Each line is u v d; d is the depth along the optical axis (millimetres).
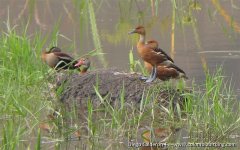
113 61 20453
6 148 12617
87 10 27281
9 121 14883
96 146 13562
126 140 13945
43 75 17750
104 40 23469
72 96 17062
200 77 18531
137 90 16703
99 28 25234
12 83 17172
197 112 15156
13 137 13562
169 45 22594
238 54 21094
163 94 16562
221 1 29828
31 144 13672
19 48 18312
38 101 16672
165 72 16844
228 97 15617
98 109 15891
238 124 14664
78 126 14875
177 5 28984
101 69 18078
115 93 16844
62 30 24797
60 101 16953
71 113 15867
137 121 15086
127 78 17172
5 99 15859
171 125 14992
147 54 16844
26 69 17891
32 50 18734
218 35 23938
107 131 14539
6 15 26766
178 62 20250
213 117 14789
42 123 15109
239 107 15469
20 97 16594
